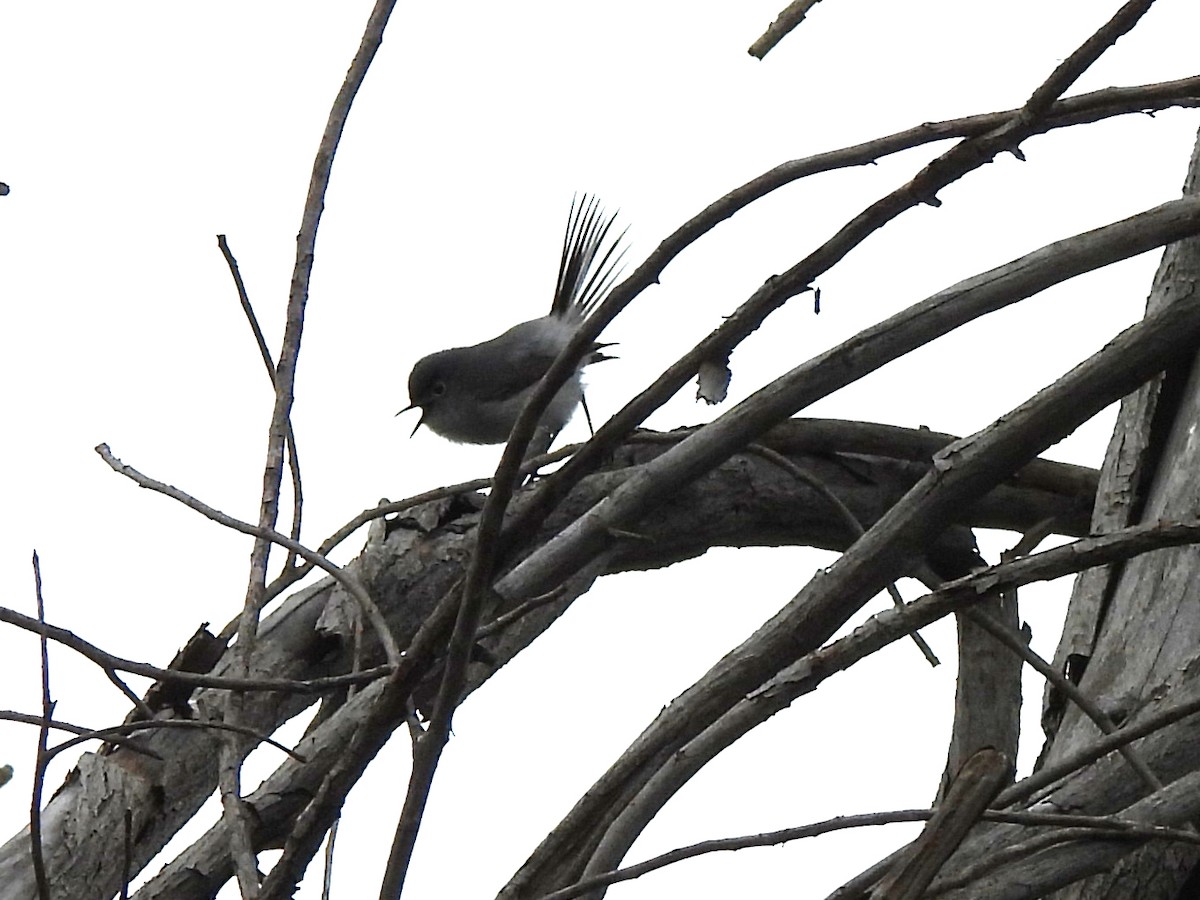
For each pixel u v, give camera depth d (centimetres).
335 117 552
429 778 420
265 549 537
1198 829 559
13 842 734
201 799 778
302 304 547
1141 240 565
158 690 786
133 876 758
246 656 519
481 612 419
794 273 459
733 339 461
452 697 418
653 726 532
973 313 558
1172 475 694
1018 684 739
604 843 512
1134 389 627
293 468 562
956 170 449
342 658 845
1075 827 471
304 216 550
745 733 525
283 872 452
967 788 397
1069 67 438
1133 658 631
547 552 565
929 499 579
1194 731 568
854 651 511
